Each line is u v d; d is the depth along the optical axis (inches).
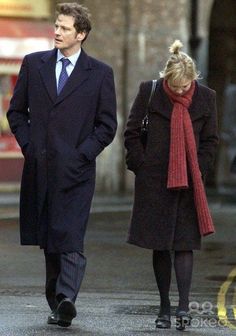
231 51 3117.6
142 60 2731.3
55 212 860.0
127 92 2716.5
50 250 860.6
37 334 826.2
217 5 3095.5
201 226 865.5
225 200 2453.2
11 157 2608.3
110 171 2682.1
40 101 866.1
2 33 2581.2
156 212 868.6
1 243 1457.9
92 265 1275.8
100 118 873.5
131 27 2719.0
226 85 3105.3
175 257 877.2
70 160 856.9
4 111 2591.0
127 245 1461.6
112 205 2201.0
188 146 862.5
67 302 837.8
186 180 854.5
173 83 858.1
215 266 1285.7
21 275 1187.3
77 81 866.1
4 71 2581.2
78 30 861.8
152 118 869.8
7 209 2103.8
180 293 869.2
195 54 2785.4
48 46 2635.3
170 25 2760.8
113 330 852.6
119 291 1088.8
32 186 872.3
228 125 3075.8
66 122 862.5
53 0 2650.1
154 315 935.0
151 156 868.6
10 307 965.2
